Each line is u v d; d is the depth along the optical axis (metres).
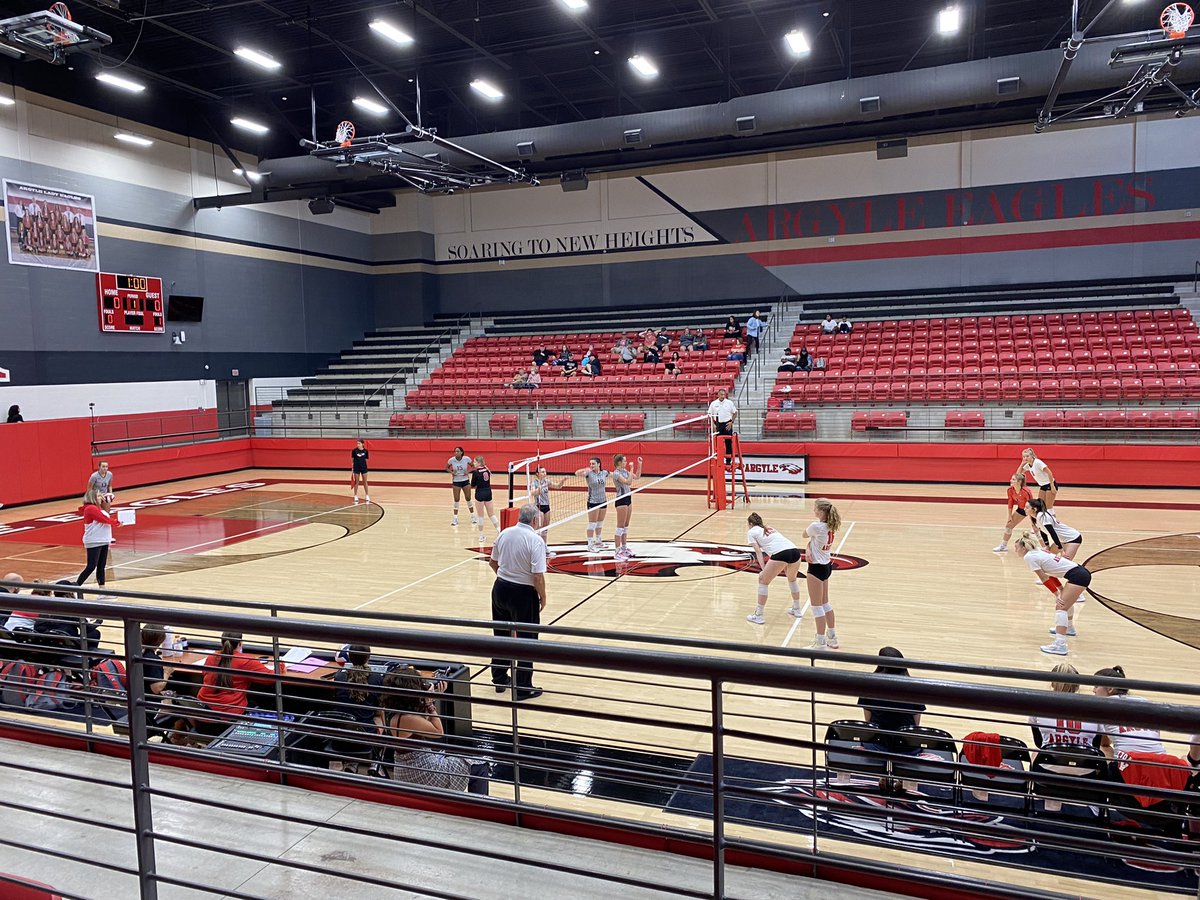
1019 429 17.91
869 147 24.61
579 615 9.39
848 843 4.10
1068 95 18.50
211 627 2.14
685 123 17.58
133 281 21.17
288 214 26.17
